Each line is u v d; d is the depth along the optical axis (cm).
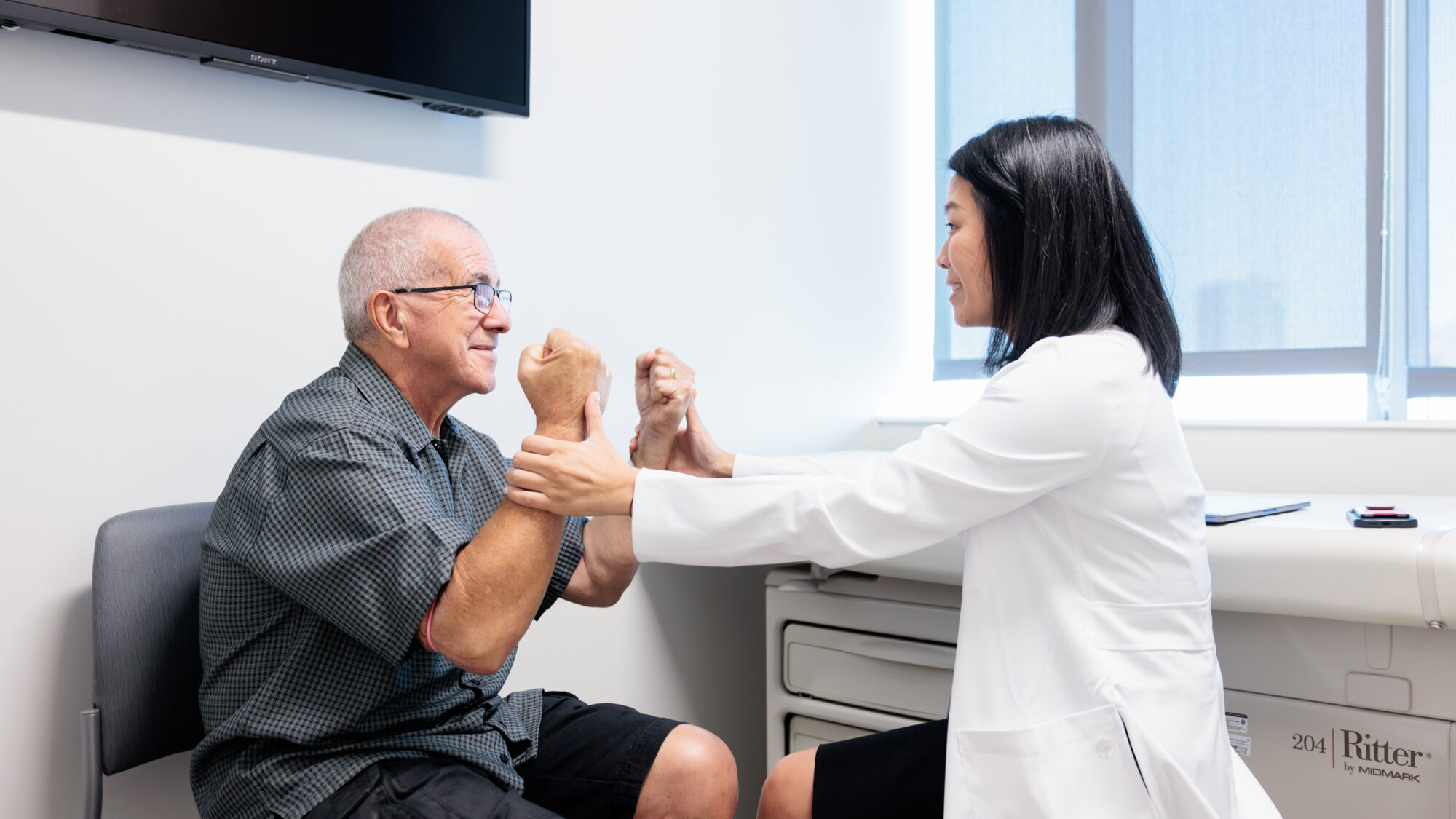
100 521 119
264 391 133
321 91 138
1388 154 193
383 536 91
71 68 116
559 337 102
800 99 221
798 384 220
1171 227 220
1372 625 113
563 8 168
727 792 120
